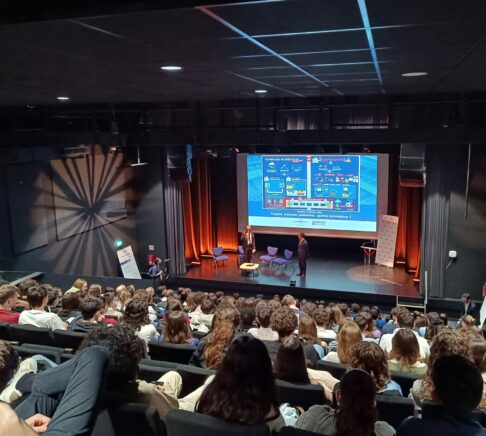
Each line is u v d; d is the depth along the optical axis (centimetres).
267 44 411
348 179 1526
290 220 1611
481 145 1216
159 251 1620
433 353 326
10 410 113
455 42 412
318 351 489
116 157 1562
